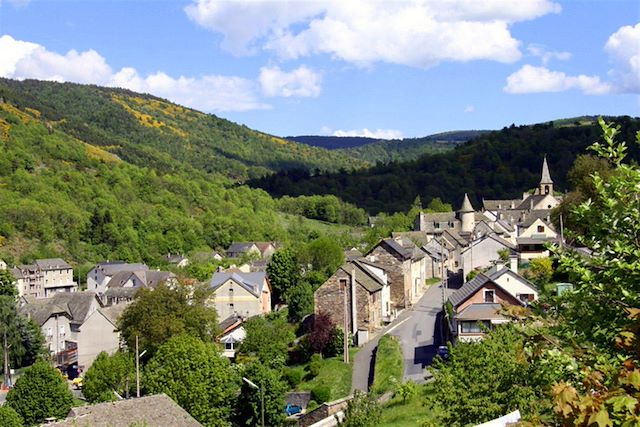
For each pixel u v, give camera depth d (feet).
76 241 502.38
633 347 34.37
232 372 165.48
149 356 205.05
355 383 175.73
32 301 344.28
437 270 320.29
